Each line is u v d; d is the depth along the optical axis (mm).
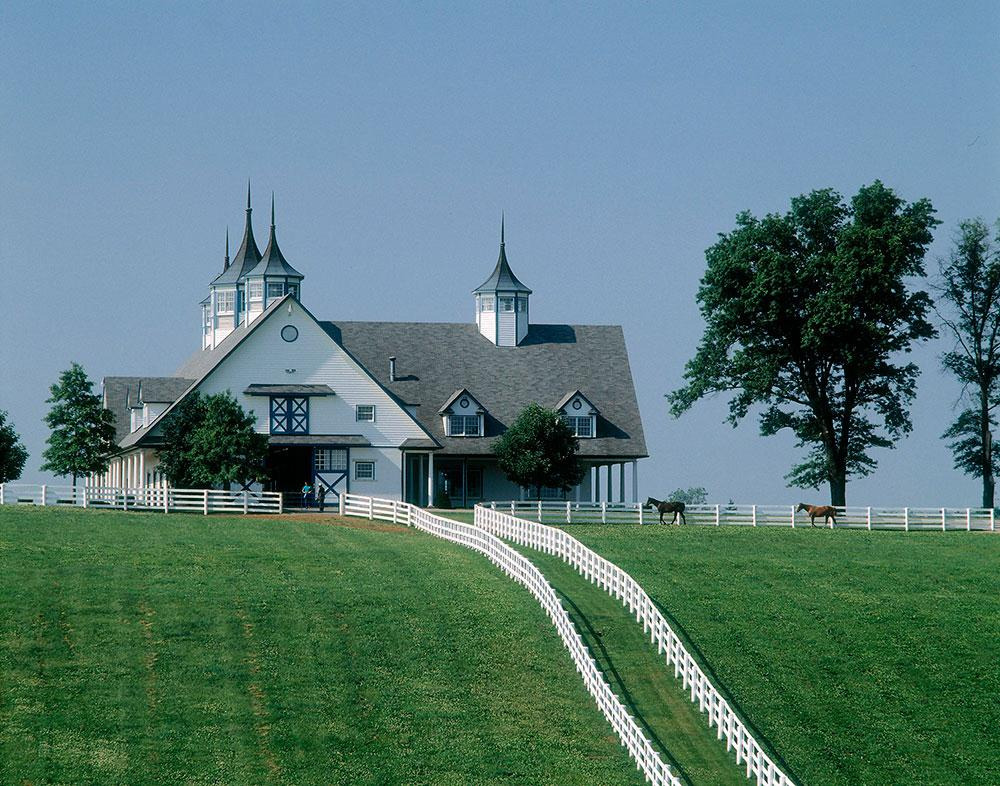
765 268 97062
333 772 45406
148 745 46938
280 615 59188
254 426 96125
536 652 55594
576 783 44750
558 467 99938
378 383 98250
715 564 71875
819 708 52438
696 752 46969
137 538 73625
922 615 63094
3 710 49094
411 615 59562
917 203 98688
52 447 95438
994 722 52094
